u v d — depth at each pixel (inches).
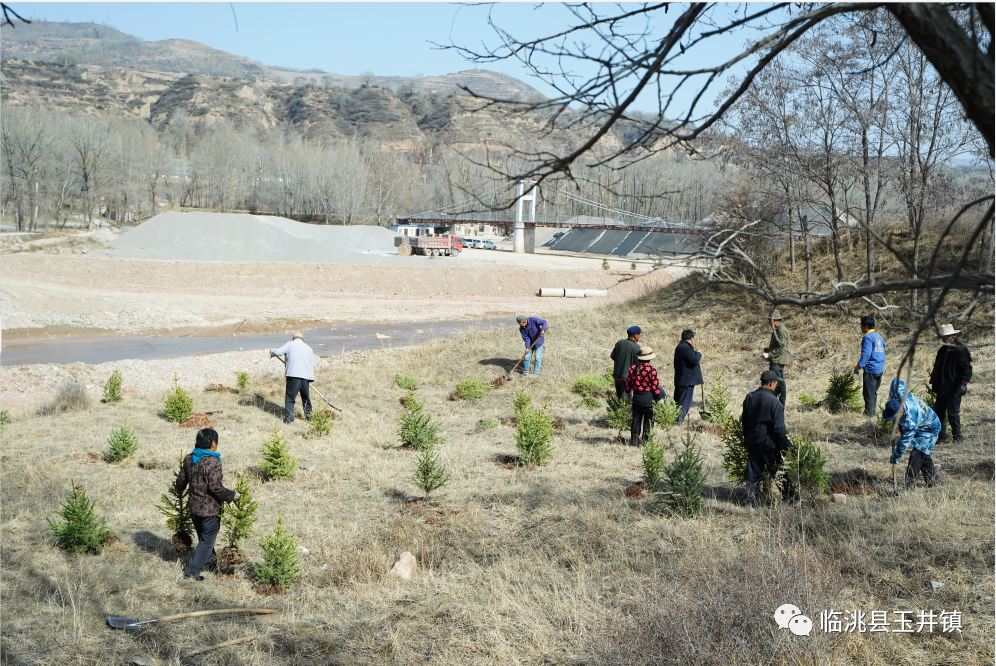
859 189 703.7
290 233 2876.5
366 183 5634.8
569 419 545.6
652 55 92.4
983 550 235.3
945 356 377.7
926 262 640.4
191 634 220.4
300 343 538.6
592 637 202.8
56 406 575.5
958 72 72.2
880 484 322.7
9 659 198.2
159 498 350.3
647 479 353.7
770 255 789.2
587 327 825.5
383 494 364.2
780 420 312.2
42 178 4158.5
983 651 179.5
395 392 658.8
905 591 218.1
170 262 1963.6
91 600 241.6
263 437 468.1
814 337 676.7
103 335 1135.6
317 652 209.2
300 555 284.4
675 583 213.5
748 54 85.8
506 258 3107.8
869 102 619.2
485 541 294.8
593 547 279.4
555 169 98.2
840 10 79.6
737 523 289.7
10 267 1796.3
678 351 502.3
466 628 221.3
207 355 960.9
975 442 368.5
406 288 1919.3
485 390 636.1
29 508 326.3
